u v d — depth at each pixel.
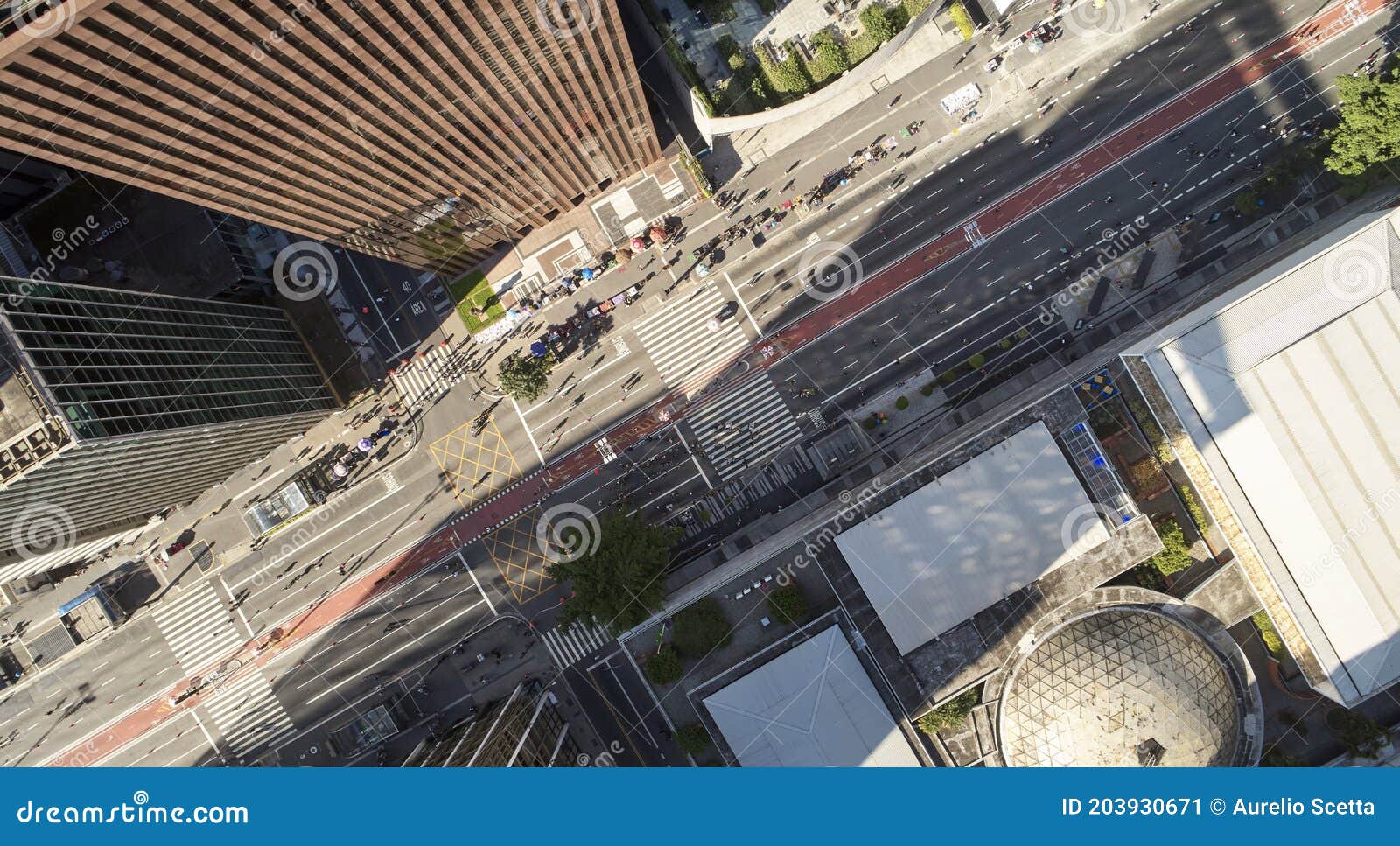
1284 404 68.00
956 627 70.00
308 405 80.88
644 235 83.19
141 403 61.94
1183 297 80.75
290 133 50.66
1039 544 69.31
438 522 84.69
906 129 82.00
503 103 56.28
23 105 40.66
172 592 84.69
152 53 39.88
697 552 83.88
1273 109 79.75
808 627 70.94
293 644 85.38
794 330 83.19
